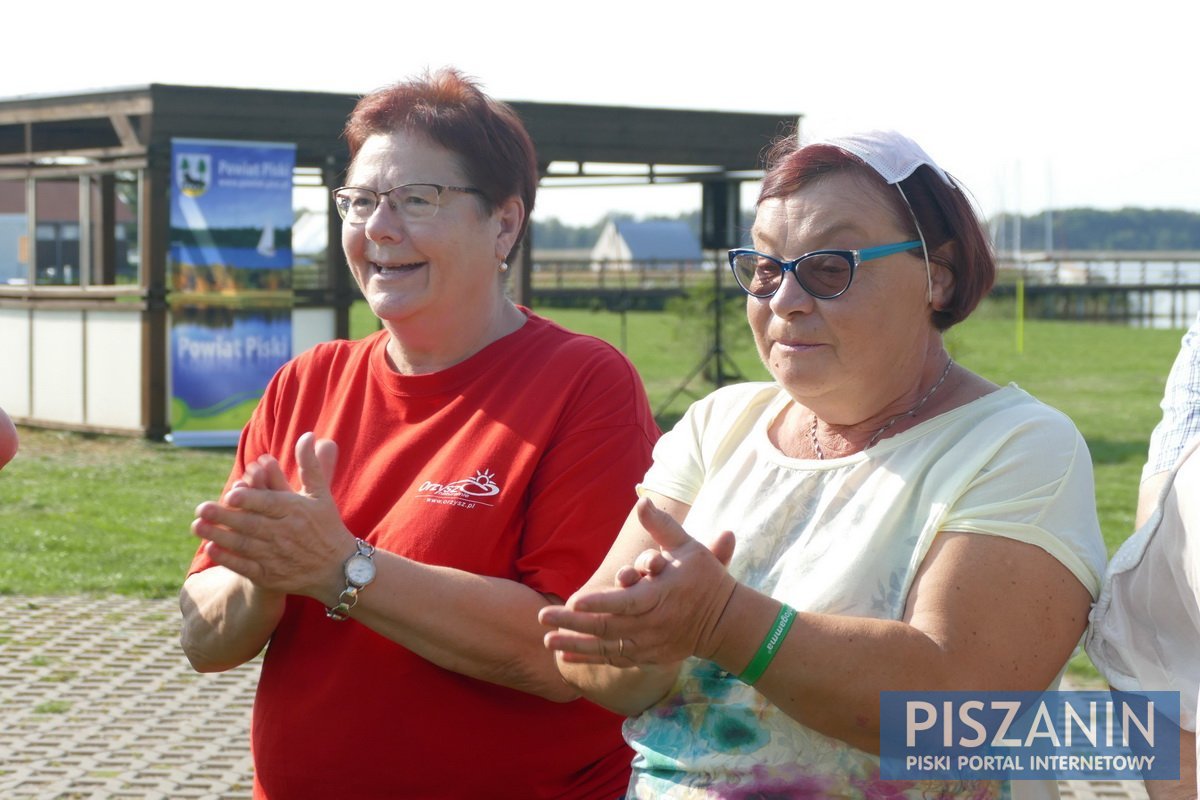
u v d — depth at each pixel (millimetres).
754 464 2266
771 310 2117
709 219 19281
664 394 20422
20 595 8031
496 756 2602
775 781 2076
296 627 2701
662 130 16844
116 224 15578
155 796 5043
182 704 6160
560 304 42531
